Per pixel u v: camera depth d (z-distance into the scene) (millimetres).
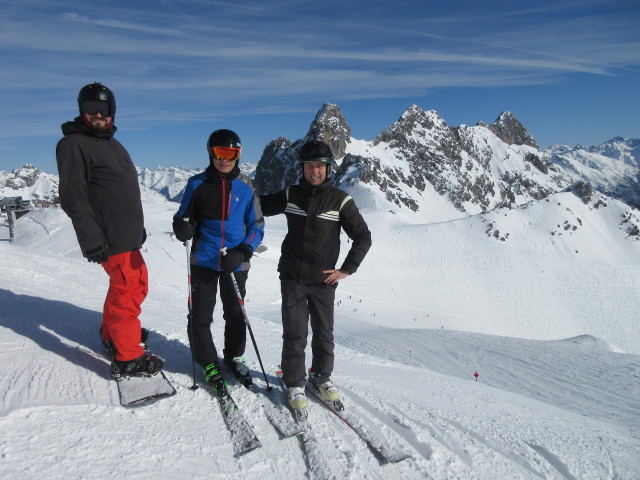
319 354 3404
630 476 3408
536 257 91938
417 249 89562
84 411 2508
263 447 2645
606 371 17672
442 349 23078
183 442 2488
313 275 3266
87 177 2844
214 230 3260
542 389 15656
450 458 2936
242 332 3594
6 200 64625
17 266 6613
